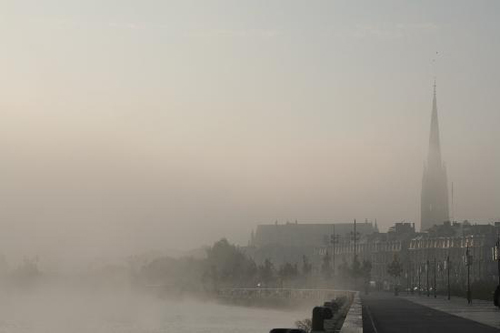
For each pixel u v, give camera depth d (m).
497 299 52.81
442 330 47.28
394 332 45.44
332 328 35.41
